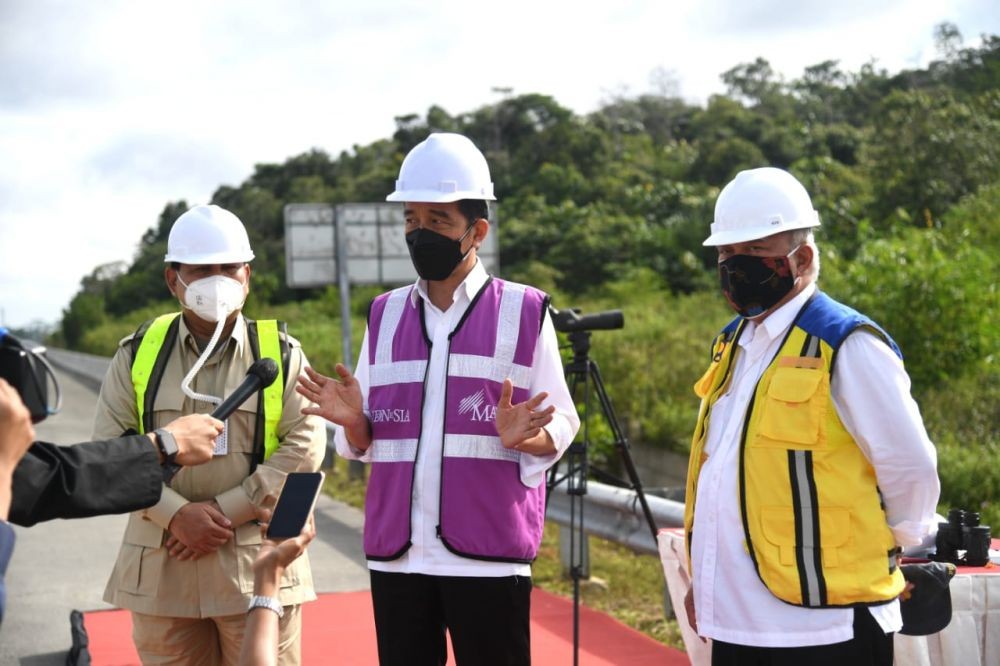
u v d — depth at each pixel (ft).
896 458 8.60
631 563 24.43
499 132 190.60
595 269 107.14
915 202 68.08
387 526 10.41
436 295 10.84
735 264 9.29
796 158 139.74
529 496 10.58
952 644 11.18
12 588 21.91
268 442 11.49
